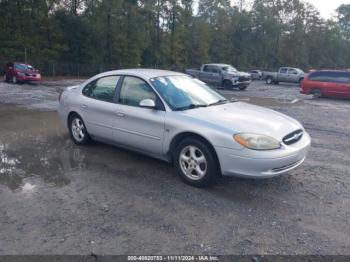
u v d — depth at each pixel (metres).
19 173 5.06
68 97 6.52
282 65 59.41
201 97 5.30
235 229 3.54
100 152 6.10
